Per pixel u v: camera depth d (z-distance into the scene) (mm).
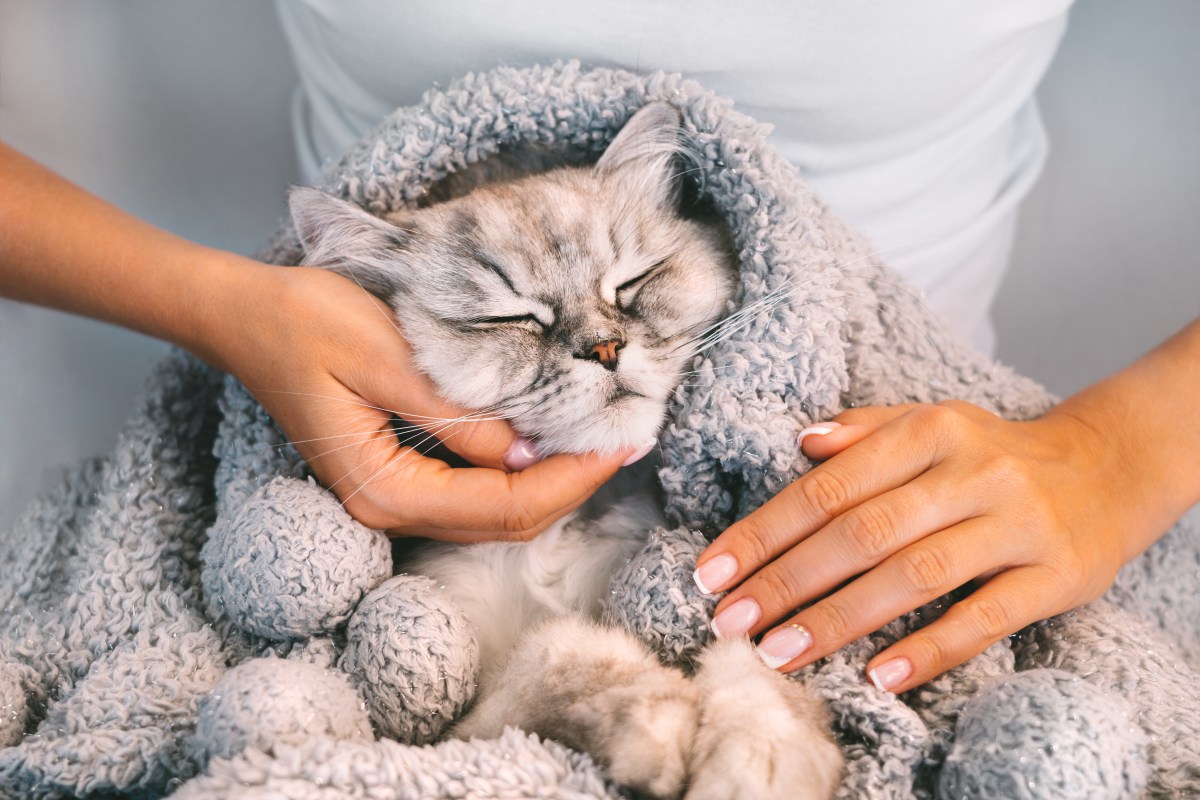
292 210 441
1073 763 327
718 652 371
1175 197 609
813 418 412
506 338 437
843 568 381
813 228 411
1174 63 594
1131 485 423
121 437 461
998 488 390
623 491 460
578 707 356
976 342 631
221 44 614
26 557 447
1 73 599
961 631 376
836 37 464
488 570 436
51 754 356
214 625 409
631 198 460
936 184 534
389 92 500
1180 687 381
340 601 385
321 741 332
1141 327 630
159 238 444
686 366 438
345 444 410
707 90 445
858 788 341
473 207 458
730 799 328
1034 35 515
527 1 458
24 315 567
